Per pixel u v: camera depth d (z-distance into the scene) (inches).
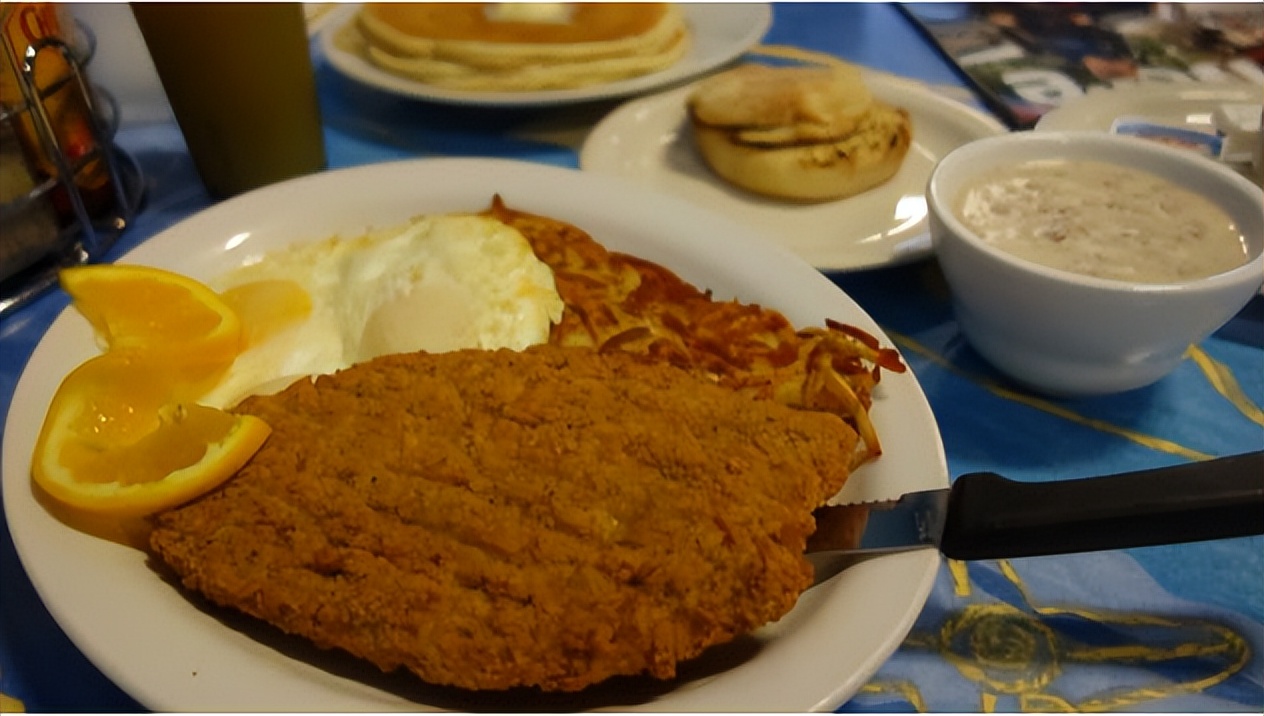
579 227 16.1
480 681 9.8
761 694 9.5
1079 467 13.6
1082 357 13.5
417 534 10.6
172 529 10.7
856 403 12.5
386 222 16.2
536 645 9.8
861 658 9.8
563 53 21.1
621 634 9.9
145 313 13.4
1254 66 23.1
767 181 17.9
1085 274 13.2
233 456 11.0
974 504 10.8
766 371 13.2
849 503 11.9
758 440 11.3
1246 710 10.7
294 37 17.8
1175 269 13.3
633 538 10.5
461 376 12.2
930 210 14.1
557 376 12.3
